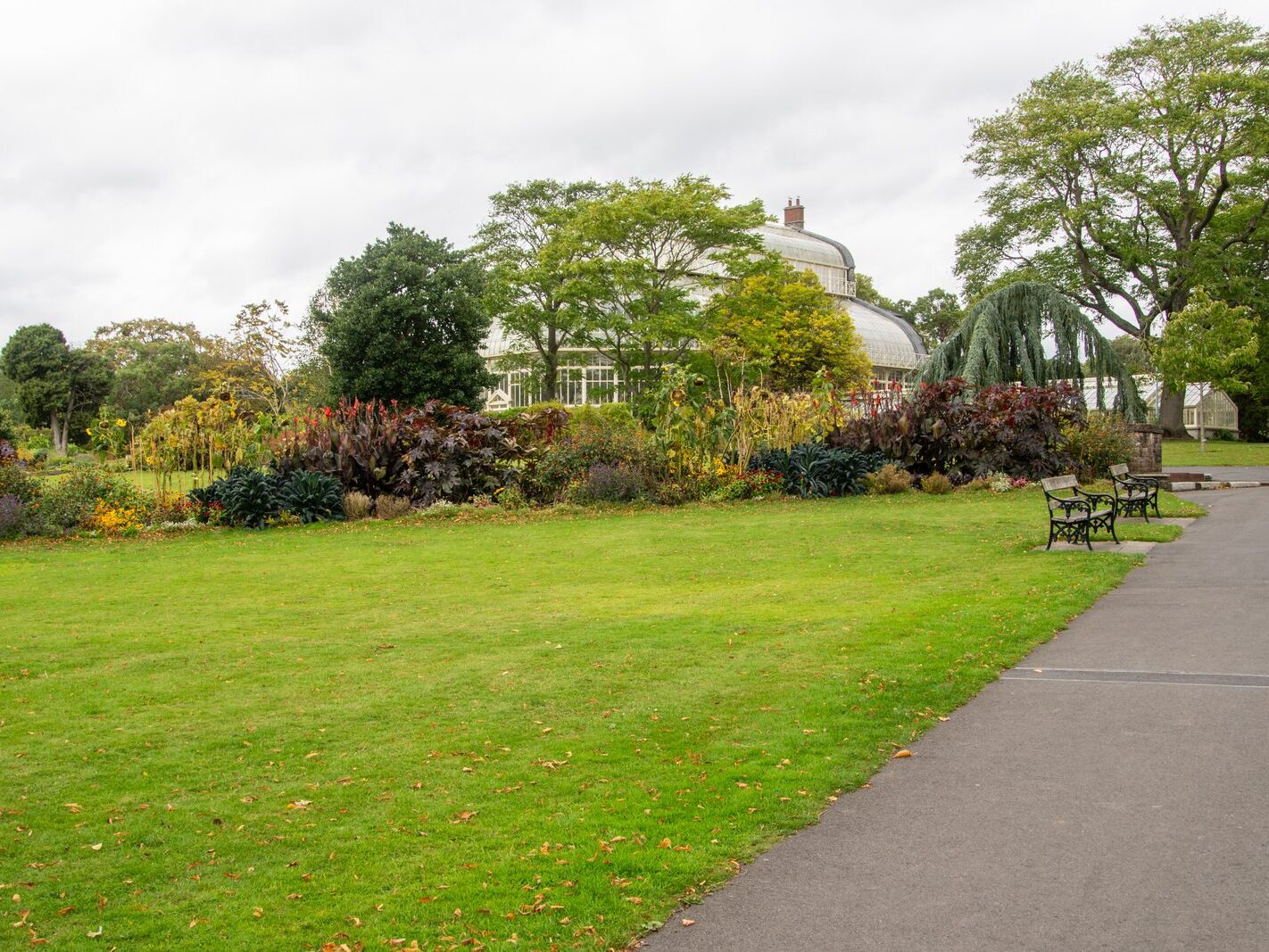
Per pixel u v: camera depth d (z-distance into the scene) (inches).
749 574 470.6
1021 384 1001.5
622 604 401.1
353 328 1647.4
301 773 215.0
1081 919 143.2
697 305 1657.2
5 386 3009.4
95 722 254.4
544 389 1995.6
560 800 194.9
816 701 252.4
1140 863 159.3
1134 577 422.6
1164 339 1446.9
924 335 3457.2
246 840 180.9
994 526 603.5
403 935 145.7
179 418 784.9
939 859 163.8
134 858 174.4
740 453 865.5
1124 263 1727.4
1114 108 1599.4
